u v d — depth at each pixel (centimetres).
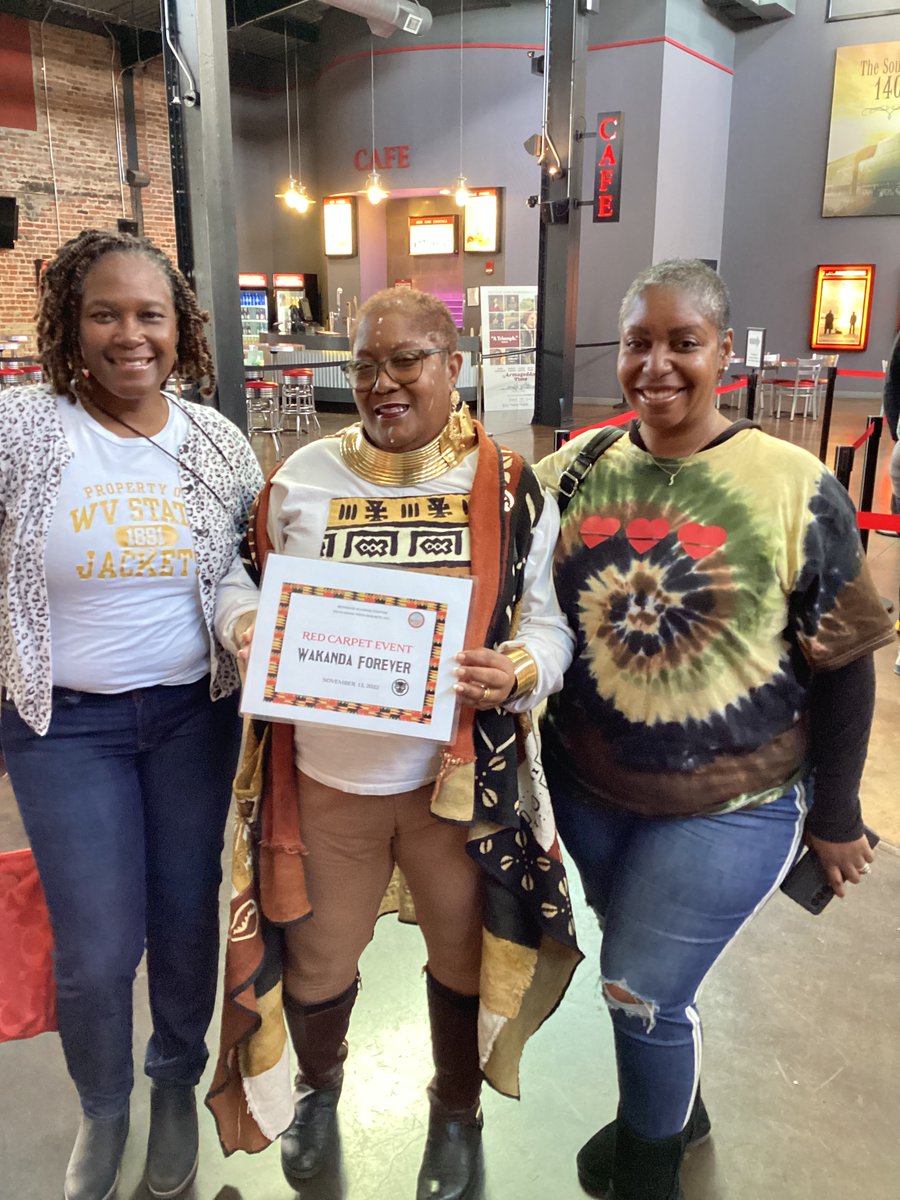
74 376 144
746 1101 188
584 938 240
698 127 1299
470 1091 171
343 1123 184
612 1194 154
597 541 144
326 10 1395
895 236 1332
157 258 144
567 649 141
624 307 141
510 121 1344
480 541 135
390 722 129
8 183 1155
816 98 1329
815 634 133
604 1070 198
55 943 154
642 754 140
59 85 1176
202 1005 170
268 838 145
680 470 139
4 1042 193
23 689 142
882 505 696
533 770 142
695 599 134
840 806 142
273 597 130
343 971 161
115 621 144
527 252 1391
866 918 246
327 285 1596
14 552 139
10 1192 167
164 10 575
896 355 388
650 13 1173
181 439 150
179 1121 171
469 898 152
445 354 134
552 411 998
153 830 160
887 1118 184
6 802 298
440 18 1331
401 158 1423
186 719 156
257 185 1647
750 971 226
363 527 138
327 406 1284
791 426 1122
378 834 147
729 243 1435
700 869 138
